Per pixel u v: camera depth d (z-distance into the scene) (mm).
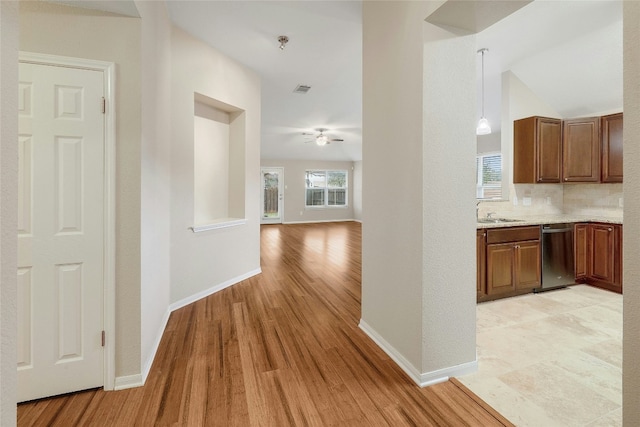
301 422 1569
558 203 4297
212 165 3852
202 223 3559
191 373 1986
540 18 2828
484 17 1748
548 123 3781
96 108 1766
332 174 11742
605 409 1652
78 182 1752
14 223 702
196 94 3299
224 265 3756
